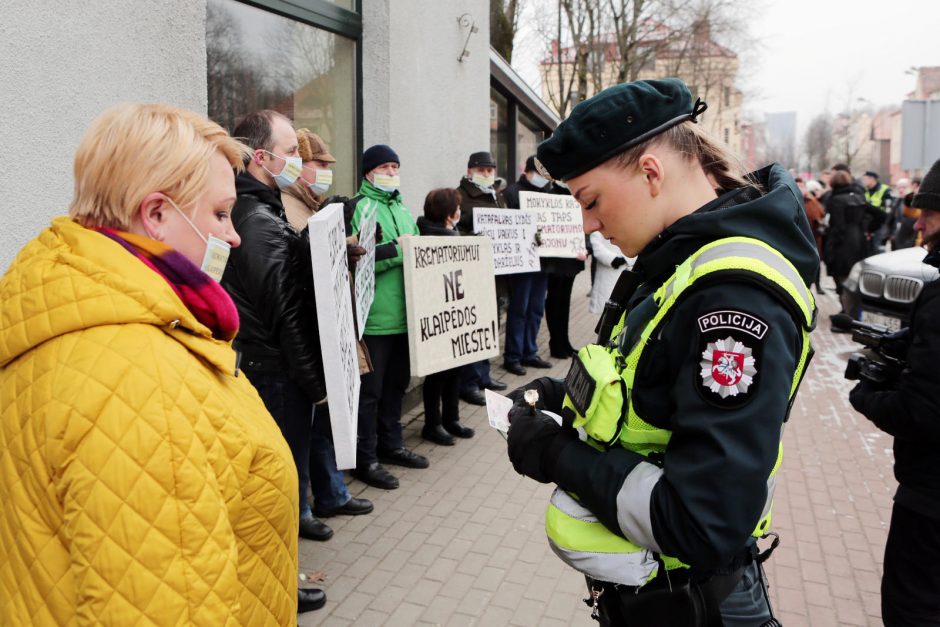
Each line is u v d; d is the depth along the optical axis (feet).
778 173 4.68
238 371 4.60
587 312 34.35
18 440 3.60
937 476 6.68
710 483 3.73
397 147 17.94
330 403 7.35
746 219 4.17
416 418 18.07
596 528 4.36
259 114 9.64
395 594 10.30
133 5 9.91
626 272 4.91
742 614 4.62
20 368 3.70
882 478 15.21
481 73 23.66
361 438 13.79
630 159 4.36
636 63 77.87
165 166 3.95
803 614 10.19
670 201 4.43
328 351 7.27
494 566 11.10
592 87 75.51
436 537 11.98
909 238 40.73
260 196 9.44
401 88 18.01
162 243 4.00
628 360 4.28
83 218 4.01
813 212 40.70
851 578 11.17
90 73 9.33
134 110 4.05
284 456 4.37
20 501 3.59
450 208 15.69
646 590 4.42
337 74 16.94
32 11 8.55
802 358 4.20
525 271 20.66
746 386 3.76
